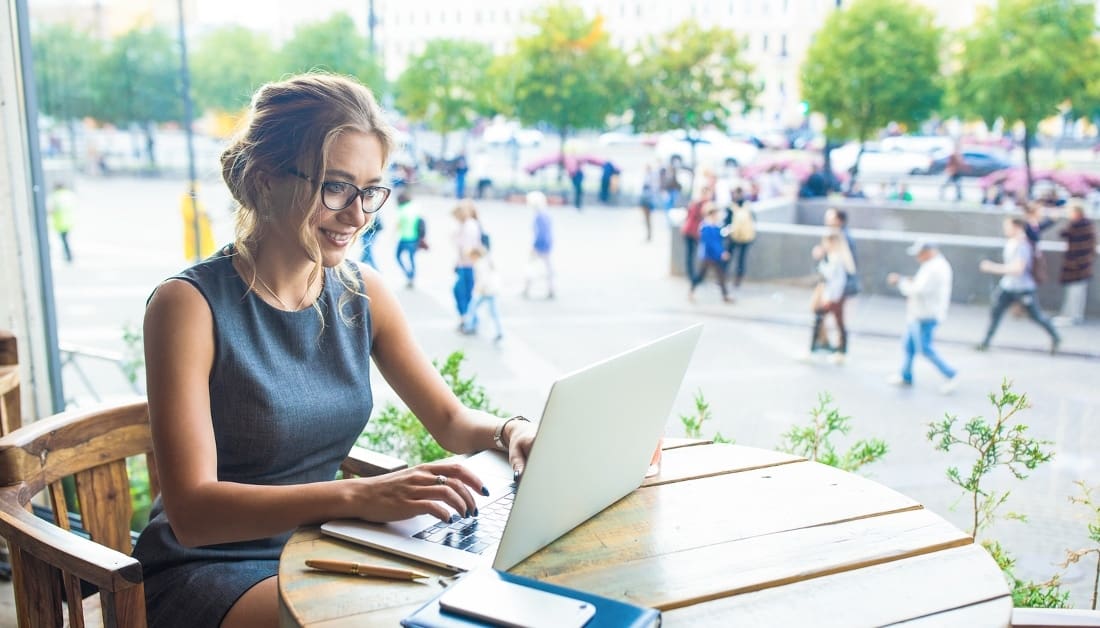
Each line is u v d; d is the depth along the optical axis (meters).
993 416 2.29
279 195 1.37
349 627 0.98
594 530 1.24
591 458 1.17
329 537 1.20
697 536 1.23
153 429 1.29
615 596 1.06
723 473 1.46
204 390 1.33
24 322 2.83
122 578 1.17
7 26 2.71
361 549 1.17
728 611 1.03
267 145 1.35
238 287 1.41
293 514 1.22
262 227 1.42
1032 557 2.13
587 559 1.16
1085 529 2.18
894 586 1.09
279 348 1.44
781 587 1.09
